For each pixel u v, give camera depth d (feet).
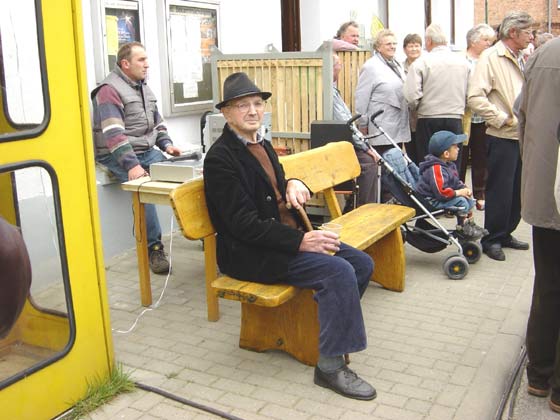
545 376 10.46
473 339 12.56
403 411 10.05
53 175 9.32
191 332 12.98
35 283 9.78
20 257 6.48
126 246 18.08
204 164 11.00
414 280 15.83
